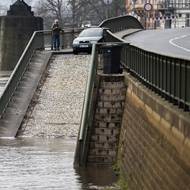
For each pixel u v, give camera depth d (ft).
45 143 128.77
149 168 70.23
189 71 57.00
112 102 110.73
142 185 73.92
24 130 139.74
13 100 151.43
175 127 58.23
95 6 619.67
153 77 78.69
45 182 94.32
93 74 114.21
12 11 360.28
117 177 97.76
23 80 160.97
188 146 52.85
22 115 145.48
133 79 100.89
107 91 110.93
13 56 351.67
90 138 109.60
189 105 56.70
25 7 360.48
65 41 215.51
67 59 173.88
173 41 189.37
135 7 489.67
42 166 105.29
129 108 98.99
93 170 103.60
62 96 153.69
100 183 93.76
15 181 95.35
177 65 62.34
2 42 351.67
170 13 451.53
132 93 96.73
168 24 447.83
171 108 61.36
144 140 76.59
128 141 94.17
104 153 108.99
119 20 269.23
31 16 353.10
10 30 350.84
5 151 119.55
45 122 142.92
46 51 184.44
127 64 116.57
